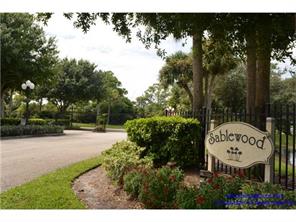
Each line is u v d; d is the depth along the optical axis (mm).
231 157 5629
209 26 6473
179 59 26859
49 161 8984
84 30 7223
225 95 28484
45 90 34594
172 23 6801
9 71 21891
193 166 7664
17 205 4652
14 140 15641
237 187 4320
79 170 7250
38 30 23047
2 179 6535
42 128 19984
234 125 5625
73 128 29094
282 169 8398
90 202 4961
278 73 29484
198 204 4020
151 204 4504
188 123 7457
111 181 6125
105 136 20828
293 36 6934
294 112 5484
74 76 35188
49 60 23969
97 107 37938
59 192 5297
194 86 8820
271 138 5133
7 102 41094
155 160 7812
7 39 20391
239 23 6441
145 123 7895
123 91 51344
